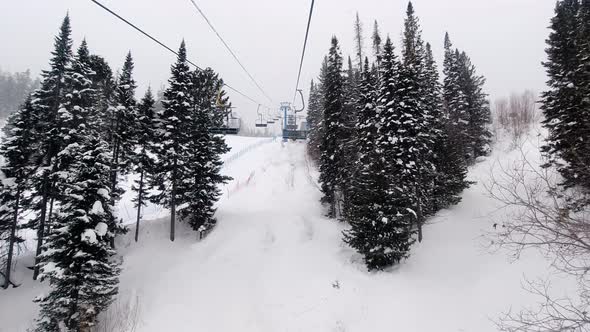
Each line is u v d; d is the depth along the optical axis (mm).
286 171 37812
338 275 16562
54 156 20984
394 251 16031
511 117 41844
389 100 20281
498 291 13023
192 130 23312
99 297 13883
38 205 21047
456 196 23078
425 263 16797
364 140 22109
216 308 15320
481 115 38156
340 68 25031
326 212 25984
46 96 21938
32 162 21438
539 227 5945
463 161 27125
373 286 15227
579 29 19156
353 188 19672
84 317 13250
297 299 15016
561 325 6336
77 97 21312
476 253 16328
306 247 20344
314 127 41844
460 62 40062
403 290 14625
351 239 17234
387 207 16234
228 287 16844
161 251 21578
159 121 22531
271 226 23500
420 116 20422
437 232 20125
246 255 19719
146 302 16078
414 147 19547
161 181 22484
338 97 24641
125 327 14312
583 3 21391
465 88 37875
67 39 22516
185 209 22500
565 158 7039
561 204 6422
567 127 13062
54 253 13375
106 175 15281
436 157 23109
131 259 20766
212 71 35875
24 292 19188
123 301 16281
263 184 33906
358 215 17016
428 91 25438
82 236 13211
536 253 14250
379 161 17719
